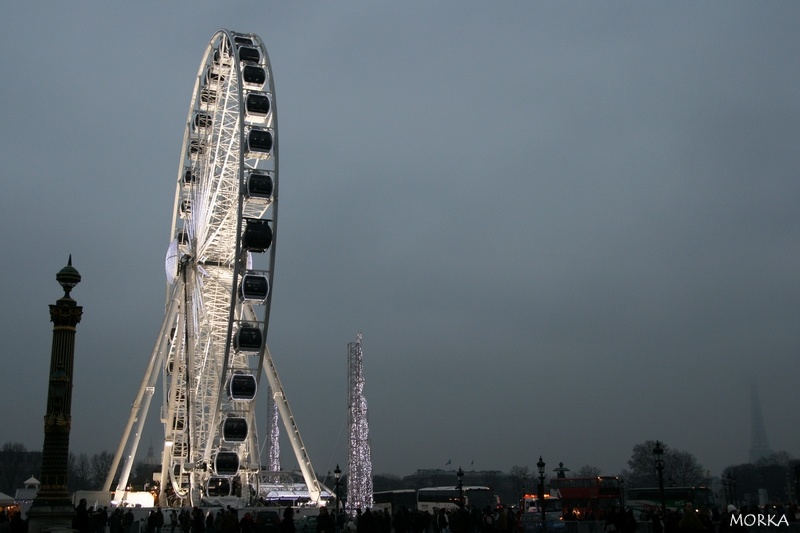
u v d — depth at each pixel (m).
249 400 68.62
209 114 77.25
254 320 75.25
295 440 82.12
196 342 75.00
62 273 42.31
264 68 70.81
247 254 72.00
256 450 81.00
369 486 99.81
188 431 74.00
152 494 80.88
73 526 43.25
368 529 39.69
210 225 74.38
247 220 67.75
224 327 75.69
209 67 77.25
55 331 41.69
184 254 76.12
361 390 102.44
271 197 67.88
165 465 77.00
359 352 103.75
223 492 70.38
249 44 71.94
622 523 49.91
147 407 78.81
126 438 78.00
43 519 39.12
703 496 88.44
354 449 100.81
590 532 61.88
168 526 63.31
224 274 75.69
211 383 75.44
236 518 46.19
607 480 90.94
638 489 93.25
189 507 67.75
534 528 63.97
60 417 40.56
